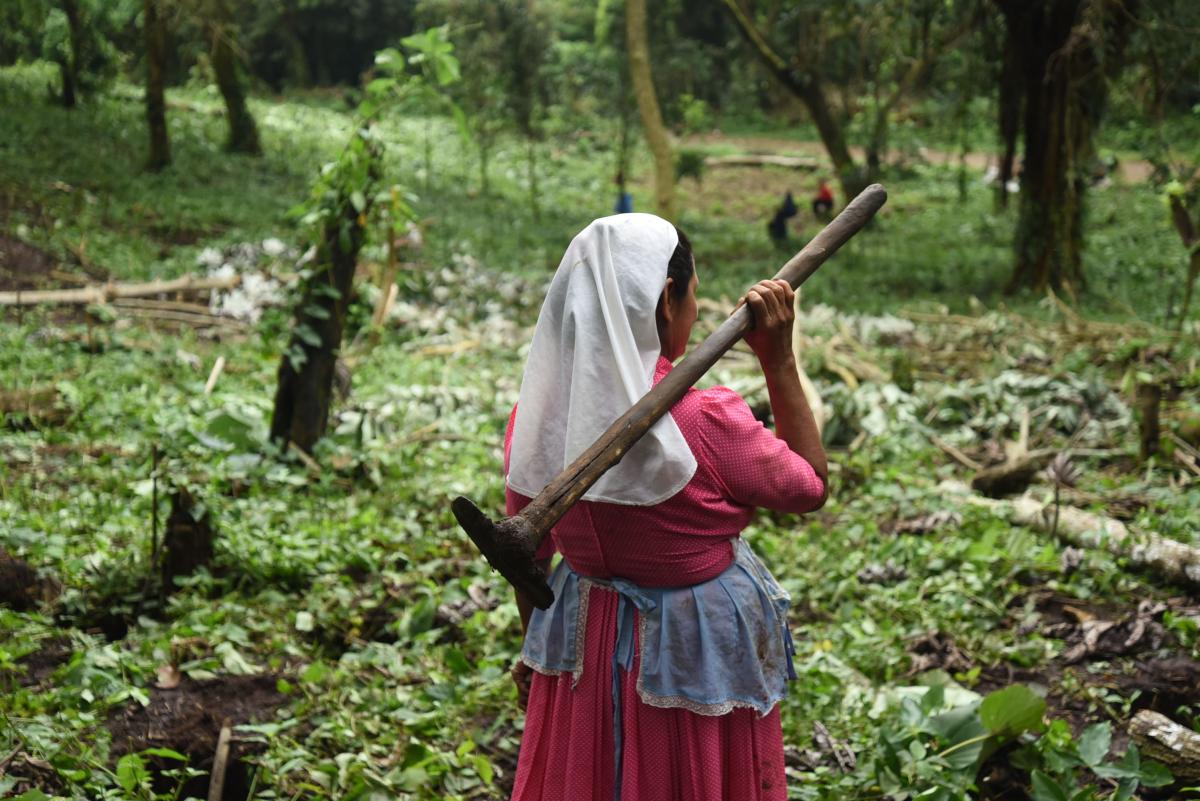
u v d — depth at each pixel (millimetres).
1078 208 13898
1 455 6070
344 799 3320
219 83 20781
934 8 14859
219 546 4801
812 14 17438
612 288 2283
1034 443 7523
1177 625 4469
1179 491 6242
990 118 16812
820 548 5582
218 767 3480
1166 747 3520
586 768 2408
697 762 2357
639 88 16703
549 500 2121
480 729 3795
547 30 21656
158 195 15570
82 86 21828
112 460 6207
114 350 8898
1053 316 11984
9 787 3062
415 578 4867
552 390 2379
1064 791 3305
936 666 4344
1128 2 12344
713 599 2369
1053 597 4941
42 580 4473
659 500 2285
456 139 26281
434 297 11469
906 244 18656
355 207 6027
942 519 5812
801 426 2412
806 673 4047
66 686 3695
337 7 32125
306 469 6145
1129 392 8219
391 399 7844
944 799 3238
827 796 3391
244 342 9547
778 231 18812
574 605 2439
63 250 11945
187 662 4047
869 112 22953
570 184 24094
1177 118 20859
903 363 8727
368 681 4062
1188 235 9977
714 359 2289
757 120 33219
